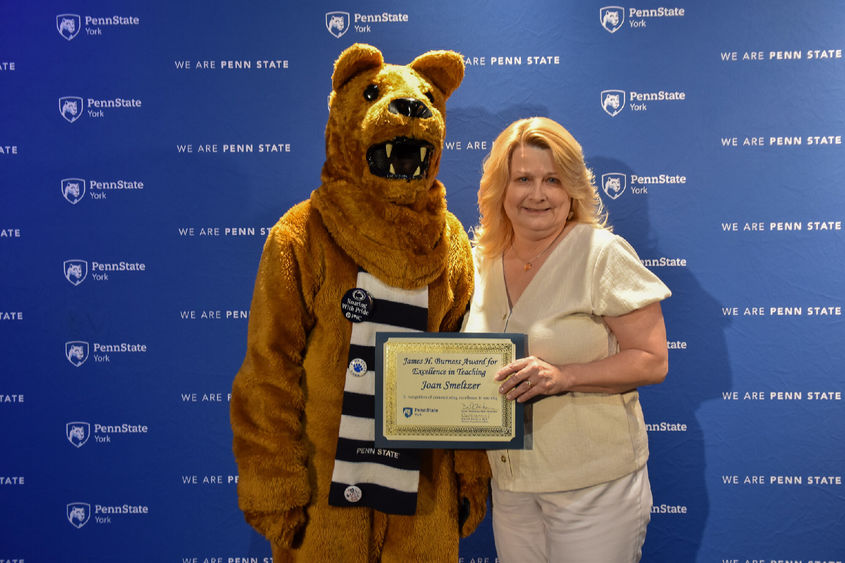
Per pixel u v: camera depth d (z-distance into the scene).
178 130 1.85
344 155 1.41
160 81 1.85
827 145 1.80
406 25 1.83
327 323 1.39
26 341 1.88
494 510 1.54
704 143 1.82
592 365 1.35
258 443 1.33
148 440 1.88
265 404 1.34
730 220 1.83
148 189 1.86
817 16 1.79
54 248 1.87
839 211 1.81
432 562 1.40
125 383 1.88
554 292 1.40
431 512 1.41
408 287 1.39
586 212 1.46
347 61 1.39
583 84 1.83
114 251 1.87
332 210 1.39
